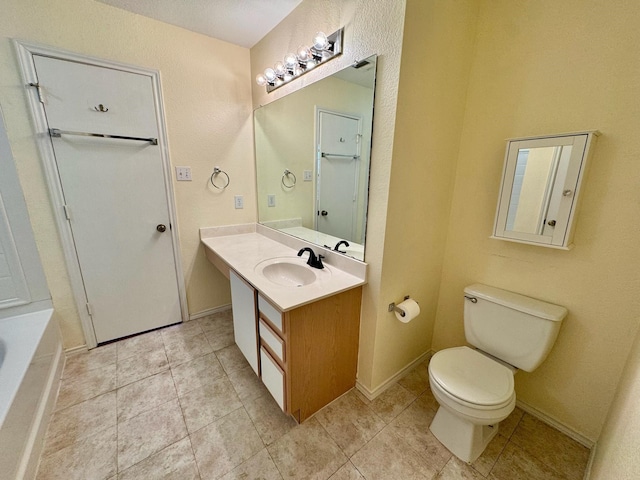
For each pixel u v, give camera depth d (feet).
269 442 4.27
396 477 3.82
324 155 5.44
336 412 4.85
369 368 5.06
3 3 4.55
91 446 4.14
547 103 4.04
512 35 4.26
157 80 6.06
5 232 5.12
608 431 3.54
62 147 5.34
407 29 3.62
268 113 6.90
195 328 7.37
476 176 4.99
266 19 5.86
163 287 7.13
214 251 6.33
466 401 3.62
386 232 4.34
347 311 4.74
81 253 5.91
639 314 3.60
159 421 4.59
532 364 4.23
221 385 5.41
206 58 6.60
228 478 3.76
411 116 4.08
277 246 6.75
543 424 4.64
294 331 4.02
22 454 3.67
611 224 3.67
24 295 5.47
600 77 3.55
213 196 7.38
